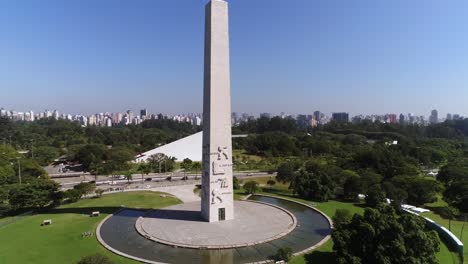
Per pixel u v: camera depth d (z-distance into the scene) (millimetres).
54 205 67375
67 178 107562
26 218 58562
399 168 85250
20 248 44281
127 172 109812
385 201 67375
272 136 160500
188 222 54719
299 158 136500
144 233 49438
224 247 44188
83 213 61531
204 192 56500
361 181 72312
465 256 42656
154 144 178500
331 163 105000
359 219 39719
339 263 37344
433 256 36312
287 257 40562
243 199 75188
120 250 43781
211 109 53406
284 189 86500
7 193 64188
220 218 55438
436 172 112938
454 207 63531
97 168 108375
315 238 48750
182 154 136000
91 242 46562
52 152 140625
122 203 69062
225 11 53406
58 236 48875
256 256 42094
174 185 91500
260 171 115438
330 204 69750
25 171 97250
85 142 188500
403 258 35062
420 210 63594
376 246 36625
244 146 166875
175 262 40188
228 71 54188
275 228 51875
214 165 54312
